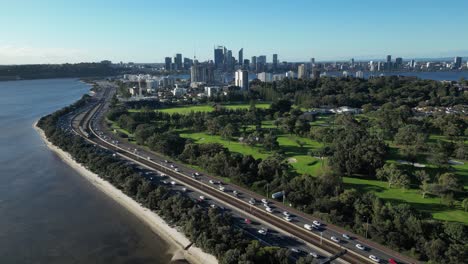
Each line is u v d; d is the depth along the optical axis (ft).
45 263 428.15
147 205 548.31
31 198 616.80
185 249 446.19
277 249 385.29
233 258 370.12
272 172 630.33
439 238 393.50
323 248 410.72
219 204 538.47
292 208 518.37
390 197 556.92
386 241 413.39
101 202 599.98
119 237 484.74
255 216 496.23
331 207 488.02
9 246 463.83
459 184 540.93
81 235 491.31
